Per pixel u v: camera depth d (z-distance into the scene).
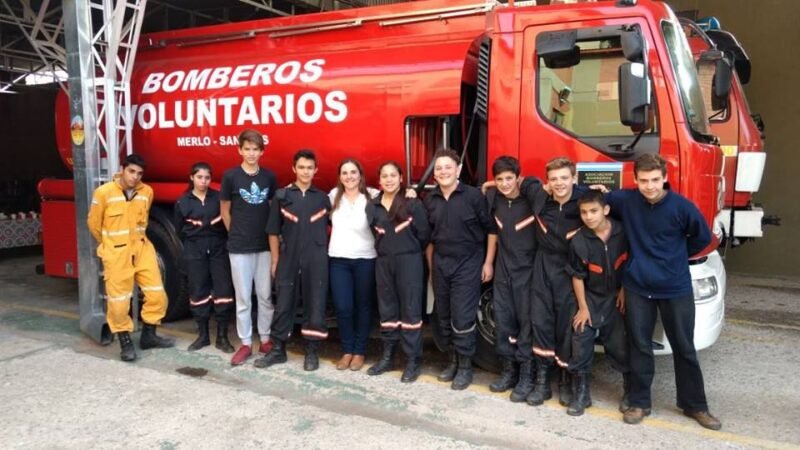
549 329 4.14
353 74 4.98
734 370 5.00
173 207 6.08
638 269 3.75
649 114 4.10
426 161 4.93
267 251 5.00
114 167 5.55
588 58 4.23
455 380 4.46
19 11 9.29
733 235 7.45
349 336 4.85
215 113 5.61
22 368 4.85
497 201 4.24
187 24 11.03
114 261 4.99
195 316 5.34
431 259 4.50
